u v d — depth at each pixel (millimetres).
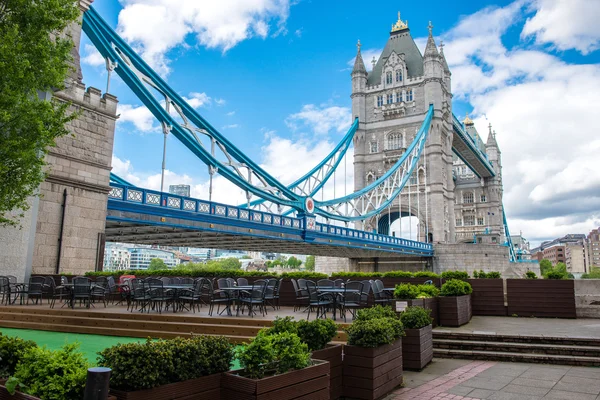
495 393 7441
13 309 13867
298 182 55906
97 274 19203
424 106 78938
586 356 9891
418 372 8898
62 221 20141
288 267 149750
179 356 4766
